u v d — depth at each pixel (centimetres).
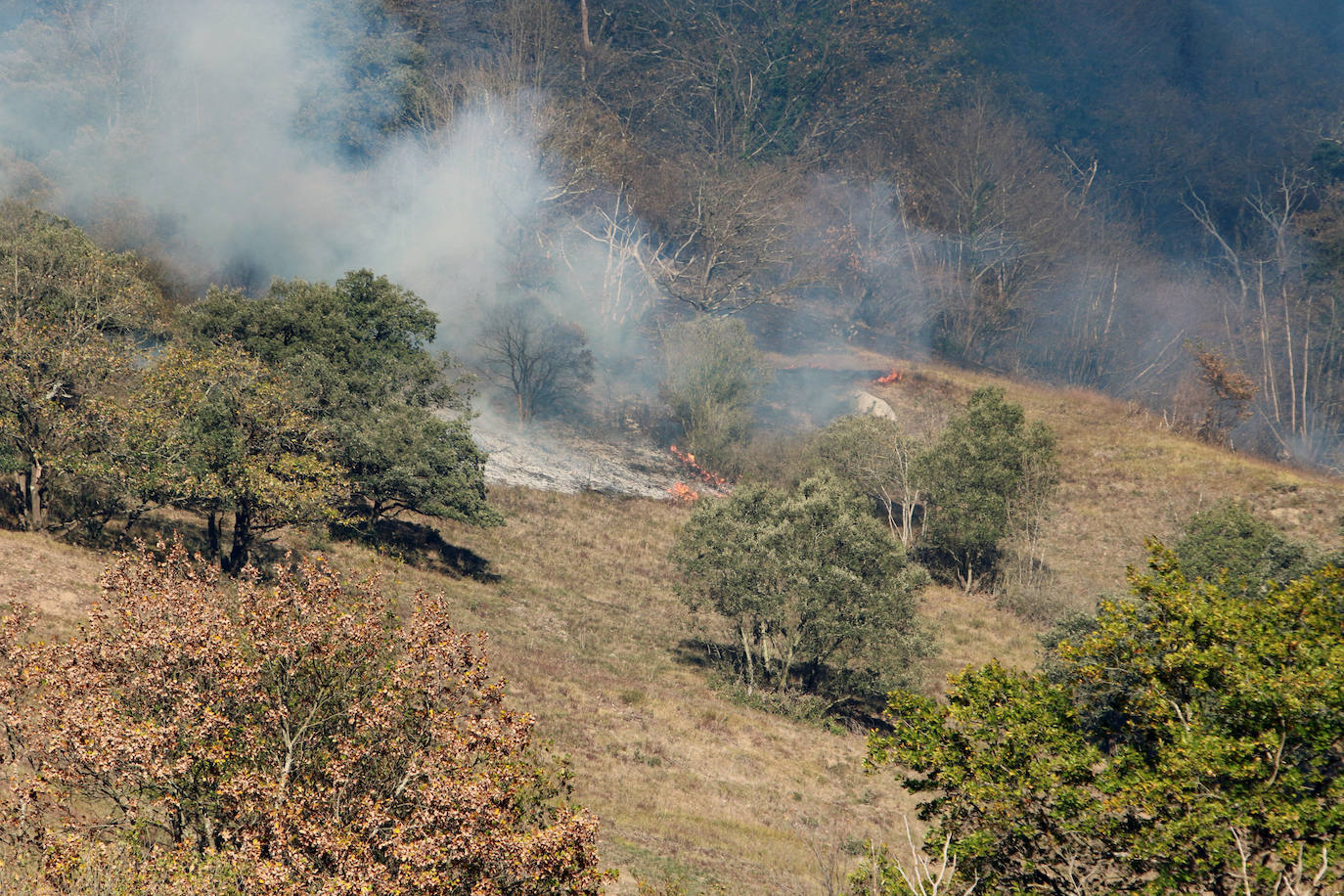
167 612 1248
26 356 3120
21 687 1208
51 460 2992
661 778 2727
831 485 4203
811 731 3412
